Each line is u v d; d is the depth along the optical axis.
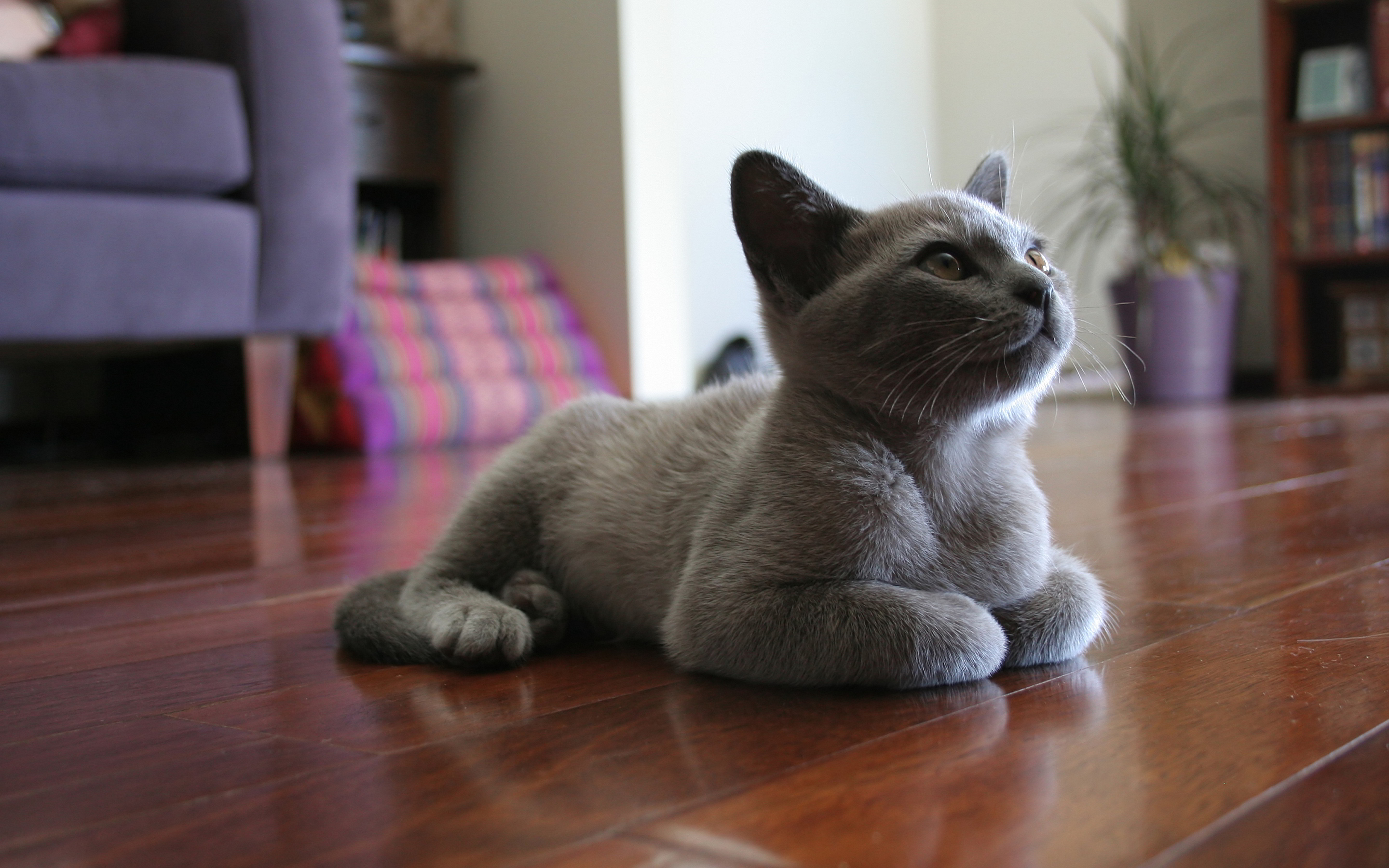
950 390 1.15
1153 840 0.69
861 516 1.13
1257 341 3.64
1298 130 3.41
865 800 0.78
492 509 1.46
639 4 3.18
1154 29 3.68
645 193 3.21
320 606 1.58
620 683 1.14
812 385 1.22
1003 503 1.20
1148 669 1.11
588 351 3.17
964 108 4.00
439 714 1.04
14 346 2.72
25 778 0.90
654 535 1.32
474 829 0.75
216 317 2.72
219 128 2.66
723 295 3.56
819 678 1.09
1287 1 3.40
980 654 1.08
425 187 3.39
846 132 3.81
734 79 3.56
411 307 3.03
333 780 0.86
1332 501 2.05
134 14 2.95
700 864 0.68
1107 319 3.80
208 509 2.28
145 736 1.00
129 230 2.62
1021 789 0.79
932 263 1.19
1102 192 3.75
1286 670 1.08
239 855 0.73
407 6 3.27
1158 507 2.07
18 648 1.37
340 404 2.88
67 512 2.29
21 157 2.53
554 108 3.27
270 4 2.75
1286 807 0.73
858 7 3.82
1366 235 3.38
